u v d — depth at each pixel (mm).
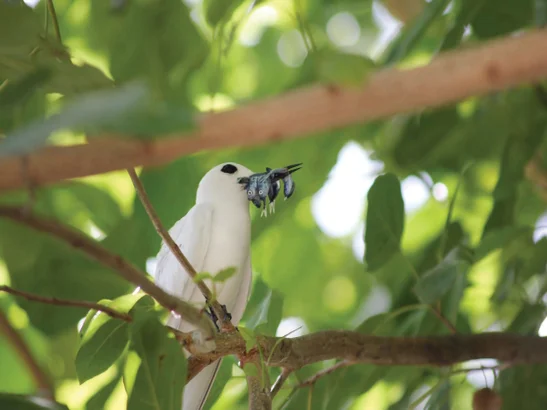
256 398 6039
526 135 7641
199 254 8203
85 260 7602
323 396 7312
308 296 13414
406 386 7941
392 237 7203
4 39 4434
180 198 9648
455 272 6723
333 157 10852
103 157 2861
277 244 13109
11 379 10484
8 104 4574
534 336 7086
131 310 5855
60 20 9992
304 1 11445
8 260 7477
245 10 6992
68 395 8883
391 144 8844
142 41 7840
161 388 5359
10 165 2824
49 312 7609
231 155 10438
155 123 2662
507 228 7102
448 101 2881
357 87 2811
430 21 6562
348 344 6762
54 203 9055
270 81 12938
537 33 2818
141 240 9102
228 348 6051
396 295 8164
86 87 4719
